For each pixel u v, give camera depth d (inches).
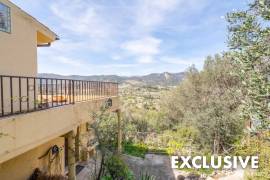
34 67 348.8
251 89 165.3
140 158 692.1
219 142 657.0
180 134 899.4
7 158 189.5
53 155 405.7
